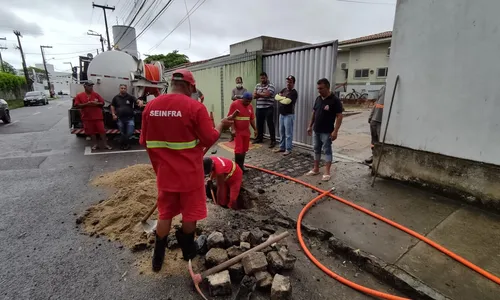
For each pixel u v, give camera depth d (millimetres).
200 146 2326
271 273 2465
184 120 2117
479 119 3266
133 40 19172
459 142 3479
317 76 5977
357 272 2537
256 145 7168
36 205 3910
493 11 3016
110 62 7520
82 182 4840
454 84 3432
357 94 18047
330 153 4457
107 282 2377
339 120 4211
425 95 3730
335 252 2807
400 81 3979
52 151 7109
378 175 4484
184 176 2229
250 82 7797
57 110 20750
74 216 3582
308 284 2365
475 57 3209
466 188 3465
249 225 3260
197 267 2547
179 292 2266
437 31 3498
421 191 3904
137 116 7746
